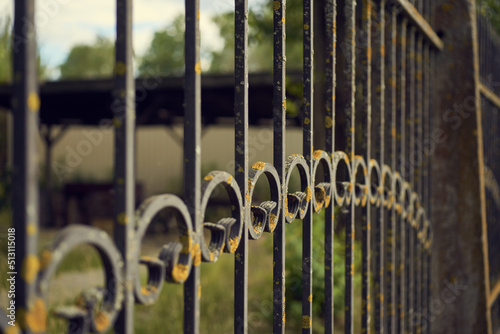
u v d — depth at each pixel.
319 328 3.90
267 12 6.24
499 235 3.62
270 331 4.04
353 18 1.41
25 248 0.48
